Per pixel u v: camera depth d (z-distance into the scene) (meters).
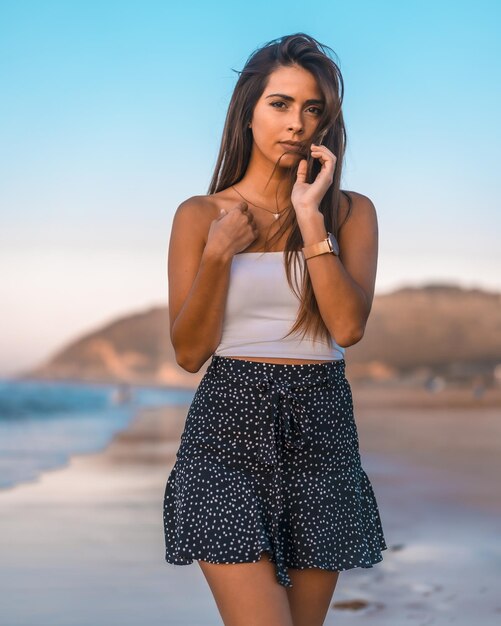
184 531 2.89
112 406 32.56
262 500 2.92
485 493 8.44
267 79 3.14
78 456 13.05
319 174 3.04
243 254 3.07
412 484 9.07
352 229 3.20
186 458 2.99
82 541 6.42
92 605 4.80
